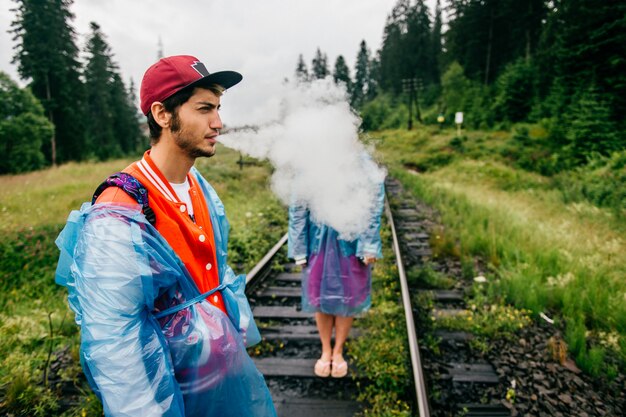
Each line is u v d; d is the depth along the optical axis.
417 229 7.97
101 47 43.22
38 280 5.20
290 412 2.73
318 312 3.03
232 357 1.25
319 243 2.76
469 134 32.38
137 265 0.99
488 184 15.82
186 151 1.18
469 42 48.31
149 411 0.95
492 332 3.82
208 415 1.20
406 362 3.17
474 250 6.38
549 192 12.74
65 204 8.98
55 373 3.22
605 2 20.67
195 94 1.13
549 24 33.59
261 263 5.16
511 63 38.91
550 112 26.27
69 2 35.78
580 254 5.91
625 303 4.22
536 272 5.07
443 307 4.48
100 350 0.94
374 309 4.12
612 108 17.86
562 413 2.82
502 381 3.14
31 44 33.78
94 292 0.95
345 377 3.07
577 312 4.15
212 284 1.26
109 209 1.02
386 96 66.88
